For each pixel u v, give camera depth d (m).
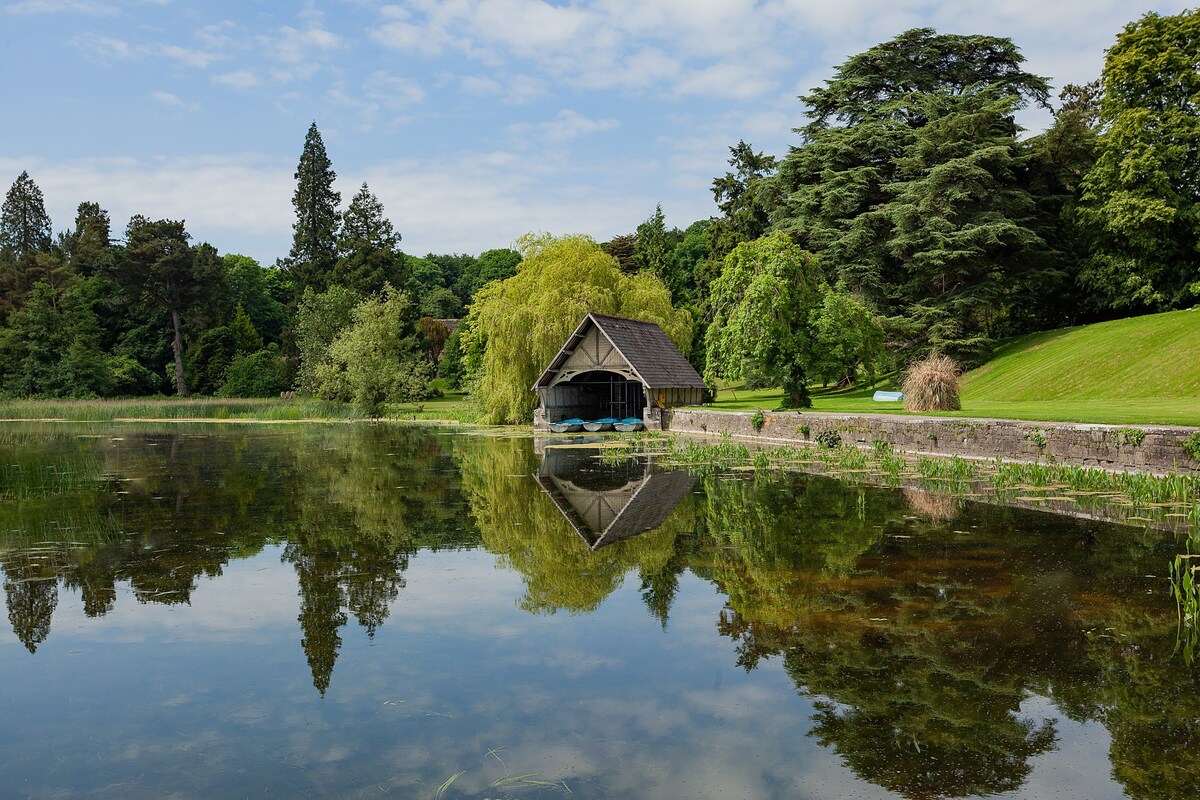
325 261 76.56
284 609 8.02
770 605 7.82
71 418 49.44
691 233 87.00
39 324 63.03
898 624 7.15
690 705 5.59
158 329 72.12
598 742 5.04
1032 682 5.84
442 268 117.12
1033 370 31.61
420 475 18.84
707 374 31.97
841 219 39.84
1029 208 38.34
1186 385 24.72
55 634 7.33
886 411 24.81
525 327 34.69
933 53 41.41
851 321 27.88
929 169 38.06
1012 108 38.19
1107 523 11.27
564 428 33.19
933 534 10.77
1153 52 34.50
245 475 19.16
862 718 5.33
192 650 6.86
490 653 6.70
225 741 5.12
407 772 4.68
